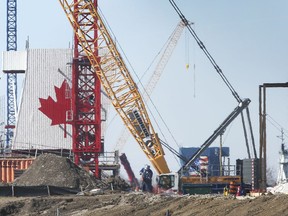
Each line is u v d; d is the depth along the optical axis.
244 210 172.12
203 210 190.75
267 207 166.88
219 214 176.88
